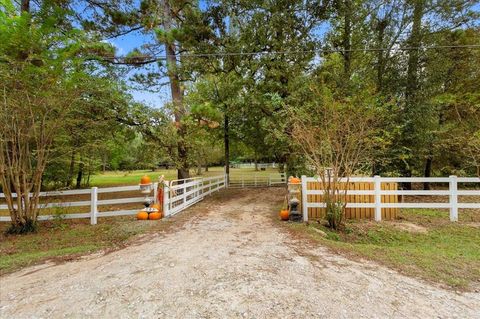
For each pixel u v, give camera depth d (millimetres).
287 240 5176
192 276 3416
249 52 11117
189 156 12328
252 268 3682
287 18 10805
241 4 11055
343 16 11562
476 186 13812
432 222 7195
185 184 9016
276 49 11195
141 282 3260
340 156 6949
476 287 3238
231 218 7406
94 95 8453
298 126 6918
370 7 11438
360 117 6434
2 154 6184
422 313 2621
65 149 8008
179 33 10438
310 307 2691
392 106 9289
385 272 3633
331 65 11258
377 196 7395
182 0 11242
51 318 2545
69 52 6047
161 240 5227
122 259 4156
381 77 11445
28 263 4207
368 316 2549
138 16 11133
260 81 11852
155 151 11688
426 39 10938
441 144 11016
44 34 5824
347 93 10188
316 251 4508
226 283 3205
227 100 12336
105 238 5719
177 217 7465
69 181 13773
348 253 4422
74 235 6141
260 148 18062
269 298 2859
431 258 4230
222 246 4762
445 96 10758
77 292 3049
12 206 6414
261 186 18609
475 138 8883
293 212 7094
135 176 27812
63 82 6258
